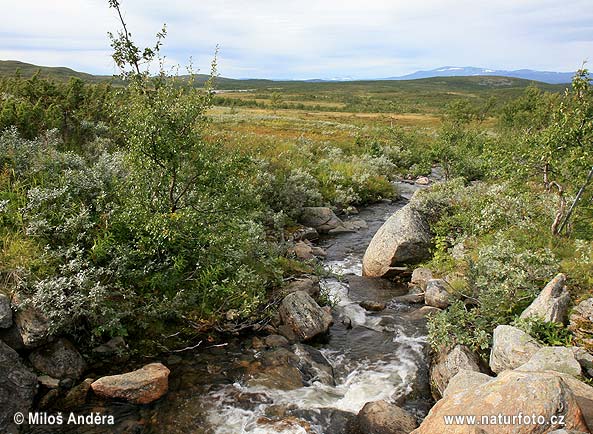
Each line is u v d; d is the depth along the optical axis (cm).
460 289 1089
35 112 1401
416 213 1495
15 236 848
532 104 4147
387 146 3925
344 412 729
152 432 662
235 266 1019
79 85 1817
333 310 1119
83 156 1358
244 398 749
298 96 17688
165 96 890
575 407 486
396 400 775
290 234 1658
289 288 1100
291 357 870
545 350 690
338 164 2795
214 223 1027
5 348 682
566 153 1207
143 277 925
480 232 1307
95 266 859
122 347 825
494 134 4356
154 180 952
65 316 758
